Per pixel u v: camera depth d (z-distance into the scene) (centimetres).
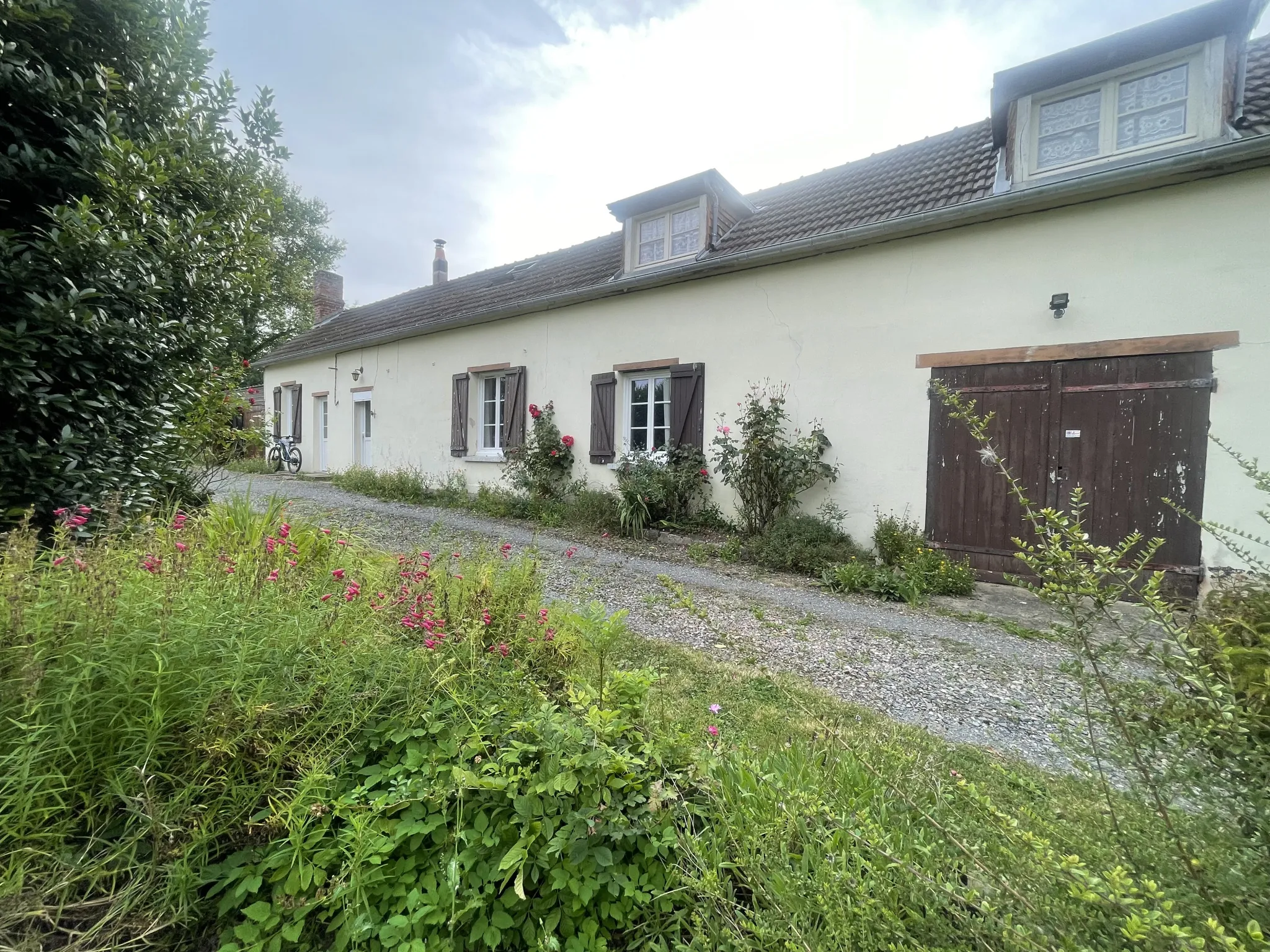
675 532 723
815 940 103
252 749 146
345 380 1324
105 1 289
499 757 155
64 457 280
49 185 288
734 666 331
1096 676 116
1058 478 517
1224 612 205
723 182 760
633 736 166
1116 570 111
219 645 158
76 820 124
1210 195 456
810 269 654
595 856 137
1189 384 465
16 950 106
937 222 554
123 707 138
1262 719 100
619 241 1041
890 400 600
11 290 251
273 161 412
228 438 455
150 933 119
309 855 134
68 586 162
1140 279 482
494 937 129
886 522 588
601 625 221
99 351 287
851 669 343
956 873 115
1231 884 92
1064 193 493
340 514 682
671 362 775
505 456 939
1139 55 486
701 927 125
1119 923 86
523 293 1014
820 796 139
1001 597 512
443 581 252
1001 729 275
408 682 176
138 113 328
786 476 638
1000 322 541
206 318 371
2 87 262
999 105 557
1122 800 127
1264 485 203
